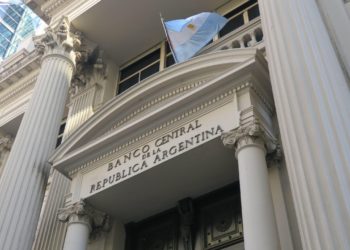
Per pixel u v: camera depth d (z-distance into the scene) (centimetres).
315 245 409
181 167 745
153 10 1178
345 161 437
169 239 830
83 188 824
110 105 879
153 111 767
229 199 790
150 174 758
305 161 462
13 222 788
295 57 548
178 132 753
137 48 1242
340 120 472
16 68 1507
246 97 702
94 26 1198
